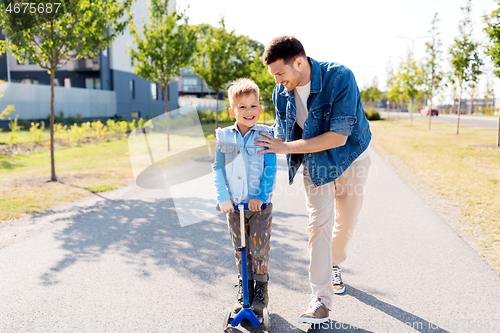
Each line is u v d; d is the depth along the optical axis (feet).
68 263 11.87
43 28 23.50
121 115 98.27
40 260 12.11
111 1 25.43
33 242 13.82
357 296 9.57
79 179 26.50
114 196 21.48
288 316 8.72
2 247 13.29
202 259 12.19
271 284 10.37
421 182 24.00
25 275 10.97
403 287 10.00
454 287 9.91
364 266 11.43
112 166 32.40
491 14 36.11
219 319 8.57
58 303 9.31
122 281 10.57
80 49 25.12
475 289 9.77
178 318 8.60
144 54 42.39
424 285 10.07
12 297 9.64
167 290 10.03
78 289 10.08
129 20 26.73
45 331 8.05
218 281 10.58
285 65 7.61
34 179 26.40
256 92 8.02
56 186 24.07
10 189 23.04
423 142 48.52
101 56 91.81
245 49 53.98
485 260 11.62
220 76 51.01
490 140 49.03
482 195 19.80
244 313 8.00
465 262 11.51
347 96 7.84
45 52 24.57
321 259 8.34
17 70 94.07
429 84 70.23
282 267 11.51
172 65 42.75
